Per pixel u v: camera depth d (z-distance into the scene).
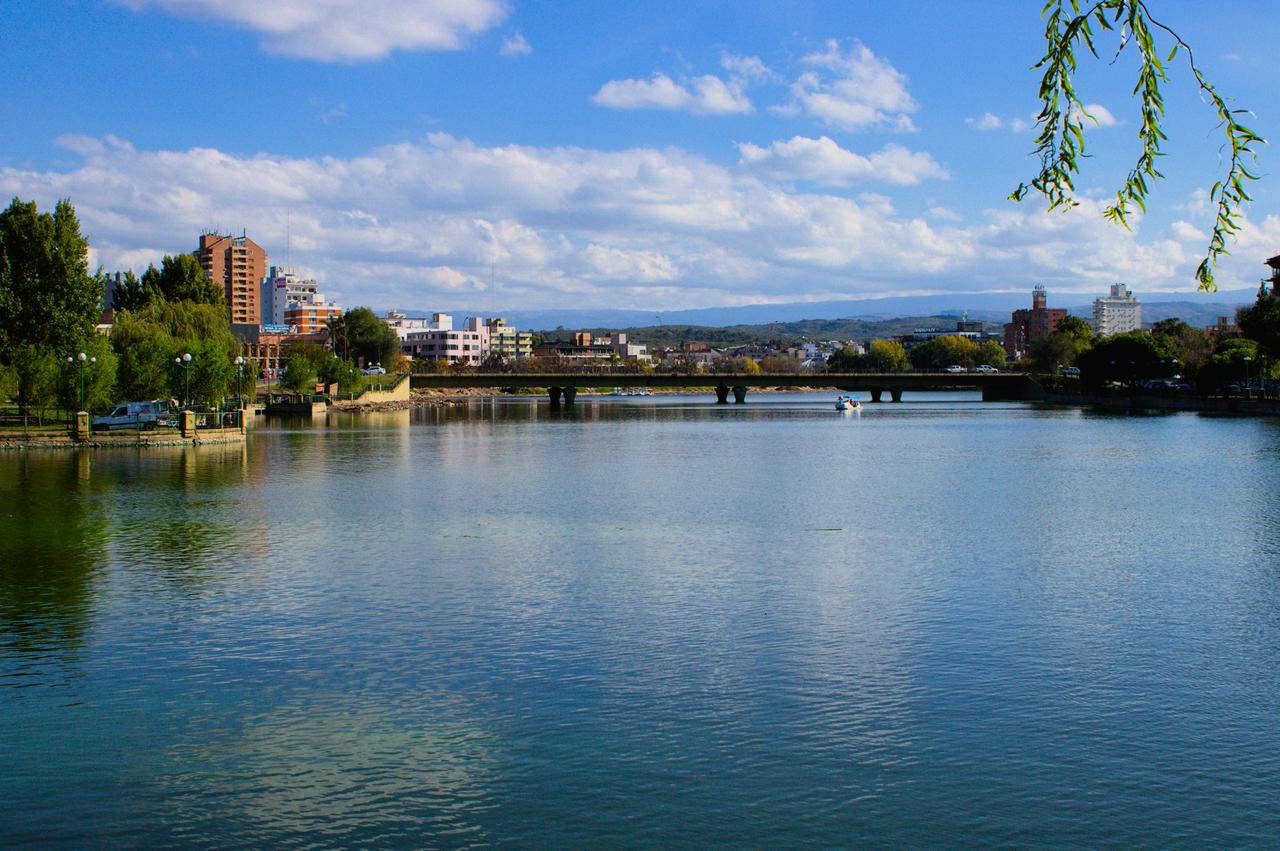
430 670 26.62
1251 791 19.70
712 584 36.84
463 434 128.88
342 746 21.69
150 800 19.22
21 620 31.16
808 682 25.73
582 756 21.16
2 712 23.61
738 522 51.97
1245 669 26.94
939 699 24.56
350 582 36.69
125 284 180.50
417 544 44.69
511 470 79.81
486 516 53.47
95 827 18.23
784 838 17.83
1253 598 34.75
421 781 20.00
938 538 47.00
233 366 135.12
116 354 107.31
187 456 87.31
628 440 119.12
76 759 21.02
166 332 127.00
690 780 20.06
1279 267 173.50
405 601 33.91
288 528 48.78
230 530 48.00
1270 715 23.62
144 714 23.50
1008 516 54.44
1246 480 72.38
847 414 193.88
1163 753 21.45
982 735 22.38
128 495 60.22
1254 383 175.12
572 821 18.44
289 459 86.44
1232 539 46.78
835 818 18.56
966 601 34.31
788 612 32.69
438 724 22.91
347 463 83.62
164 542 44.53
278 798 19.31
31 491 61.53
